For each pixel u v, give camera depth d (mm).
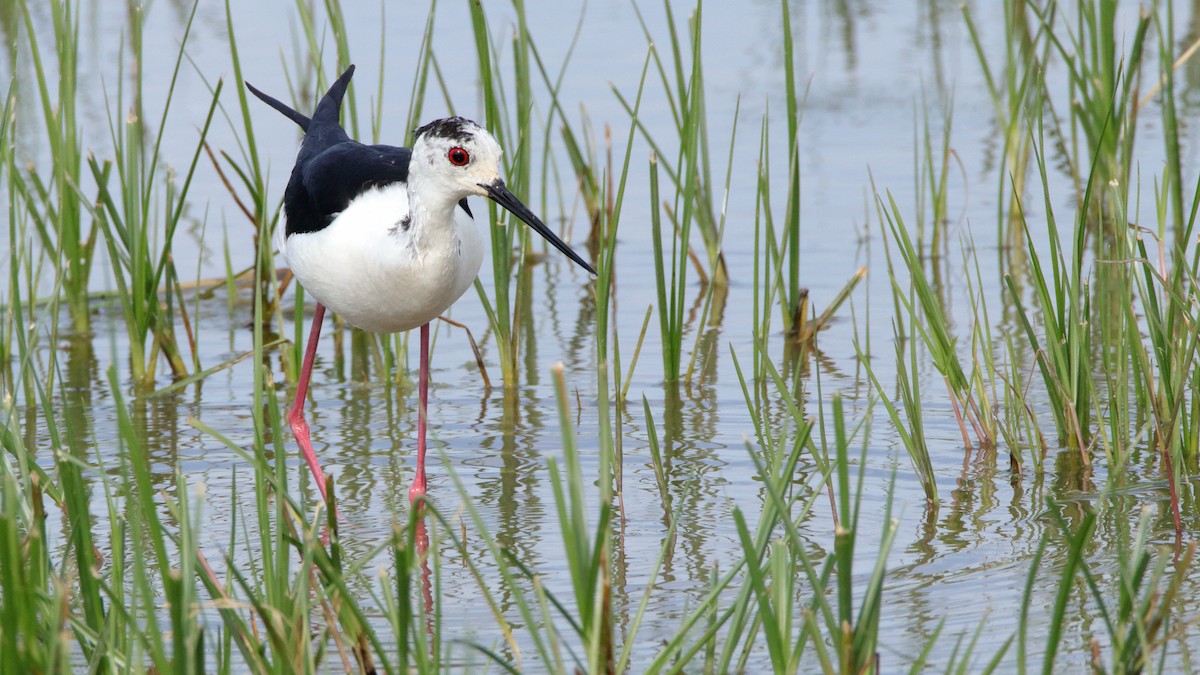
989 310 11898
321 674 6289
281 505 5750
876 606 5113
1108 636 6277
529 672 6316
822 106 16672
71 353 11703
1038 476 8641
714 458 9305
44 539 6395
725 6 20578
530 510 8562
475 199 13227
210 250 13594
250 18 19234
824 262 13156
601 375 5277
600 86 16766
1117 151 13945
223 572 7602
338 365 11609
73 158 11633
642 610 5492
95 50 17391
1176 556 7195
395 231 8703
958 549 7602
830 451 9305
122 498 8609
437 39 17953
